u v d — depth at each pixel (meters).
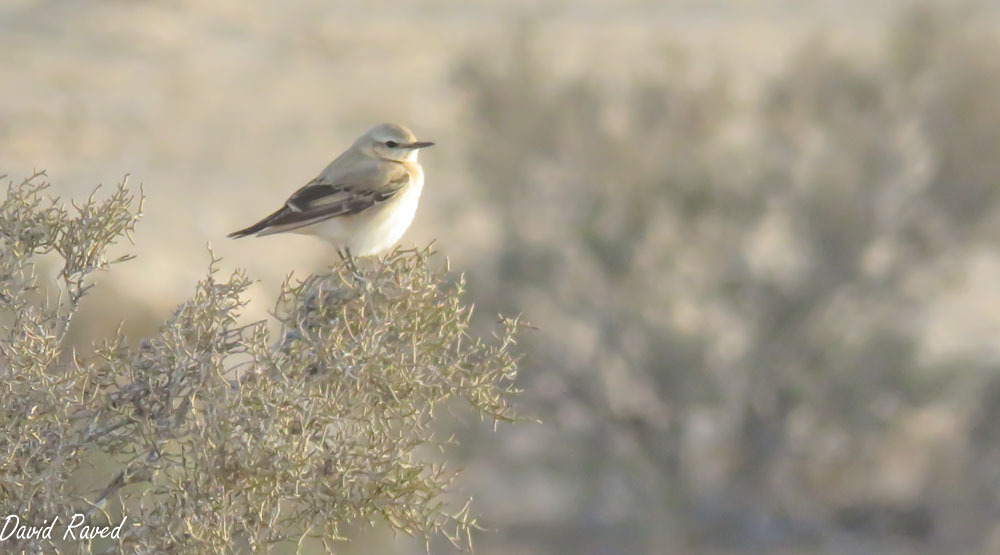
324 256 16.80
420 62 49.28
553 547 16.98
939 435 18.62
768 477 18.42
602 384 18.08
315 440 4.70
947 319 23.48
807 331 18.23
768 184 18.08
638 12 55.69
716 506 18.19
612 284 18.02
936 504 18.31
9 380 4.63
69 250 5.13
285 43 51.47
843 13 55.22
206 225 28.12
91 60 44.28
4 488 4.63
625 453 18.08
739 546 17.75
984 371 18.52
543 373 17.98
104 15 49.16
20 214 5.08
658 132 18.50
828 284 18.09
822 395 17.97
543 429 18.02
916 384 17.95
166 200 29.88
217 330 4.76
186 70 44.94
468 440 17.47
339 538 4.74
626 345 18.12
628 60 20.92
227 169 34.38
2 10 49.53
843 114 18.53
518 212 18.38
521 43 19.30
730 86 18.89
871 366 17.98
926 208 18.41
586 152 18.34
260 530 4.67
